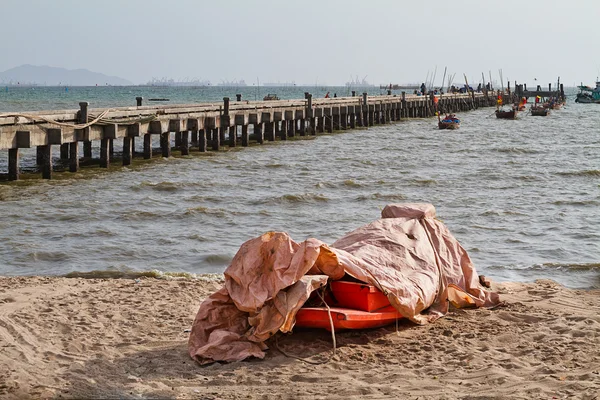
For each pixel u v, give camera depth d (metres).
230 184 23.48
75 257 13.94
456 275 10.06
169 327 9.33
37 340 8.65
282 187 23.30
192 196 20.97
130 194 20.95
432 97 70.56
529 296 11.08
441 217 18.61
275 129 43.84
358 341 8.61
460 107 83.19
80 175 24.48
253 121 35.88
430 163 31.17
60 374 7.54
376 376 7.50
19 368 7.68
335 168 28.64
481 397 6.88
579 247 15.46
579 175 27.38
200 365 7.87
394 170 28.58
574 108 99.50
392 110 61.94
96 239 15.45
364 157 32.78
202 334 8.33
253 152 33.84
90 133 24.27
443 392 7.05
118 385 7.24
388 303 8.98
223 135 38.03
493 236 16.47
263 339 8.12
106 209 18.62
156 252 14.51
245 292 8.29
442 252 10.16
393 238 9.77
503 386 7.20
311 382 7.35
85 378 7.41
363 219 18.38
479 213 19.12
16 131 20.95
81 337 8.81
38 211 18.06
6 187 21.45
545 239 16.20
